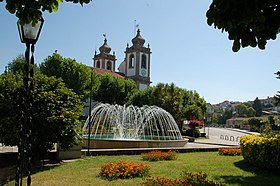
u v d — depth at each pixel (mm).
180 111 37844
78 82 36031
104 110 23516
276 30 3365
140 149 13320
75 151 11156
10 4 3459
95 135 20672
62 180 7238
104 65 77625
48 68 35656
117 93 45469
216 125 105688
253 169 9828
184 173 7754
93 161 10422
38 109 9117
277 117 23047
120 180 7395
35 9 3555
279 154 9188
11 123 8805
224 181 7812
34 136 9008
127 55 72938
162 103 37688
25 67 4852
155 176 8023
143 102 44031
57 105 9570
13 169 8852
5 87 9273
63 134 9516
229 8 3174
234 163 11086
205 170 9367
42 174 7934
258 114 111562
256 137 10883
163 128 24391
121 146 15047
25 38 4719
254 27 3305
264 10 3318
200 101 49688
